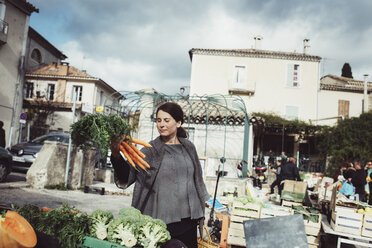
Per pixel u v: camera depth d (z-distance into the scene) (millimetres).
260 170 19719
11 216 1656
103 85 31016
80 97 29188
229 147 14523
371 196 9148
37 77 28625
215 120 14711
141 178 2330
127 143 2148
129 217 2002
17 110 22594
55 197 7414
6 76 21406
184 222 2379
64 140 13414
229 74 27875
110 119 2113
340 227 4945
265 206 5578
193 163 2527
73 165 9602
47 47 30469
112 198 8789
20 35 22359
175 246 1961
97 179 12242
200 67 28094
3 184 7785
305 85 27859
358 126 22984
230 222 5309
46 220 1929
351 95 28547
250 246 3385
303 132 25422
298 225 3393
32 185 8359
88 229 1956
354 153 22172
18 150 11570
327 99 28406
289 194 7273
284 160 13539
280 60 28109
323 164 24516
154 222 2041
